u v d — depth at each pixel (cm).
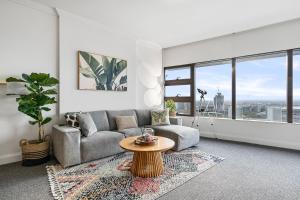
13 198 192
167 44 541
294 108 382
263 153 343
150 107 529
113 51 428
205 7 322
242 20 374
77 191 204
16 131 298
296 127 370
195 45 519
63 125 319
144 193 200
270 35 399
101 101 405
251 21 379
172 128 376
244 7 321
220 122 472
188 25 402
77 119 316
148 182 225
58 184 219
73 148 272
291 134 375
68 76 352
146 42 512
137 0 301
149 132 321
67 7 326
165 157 316
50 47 333
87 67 376
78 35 365
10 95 290
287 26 379
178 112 562
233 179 236
